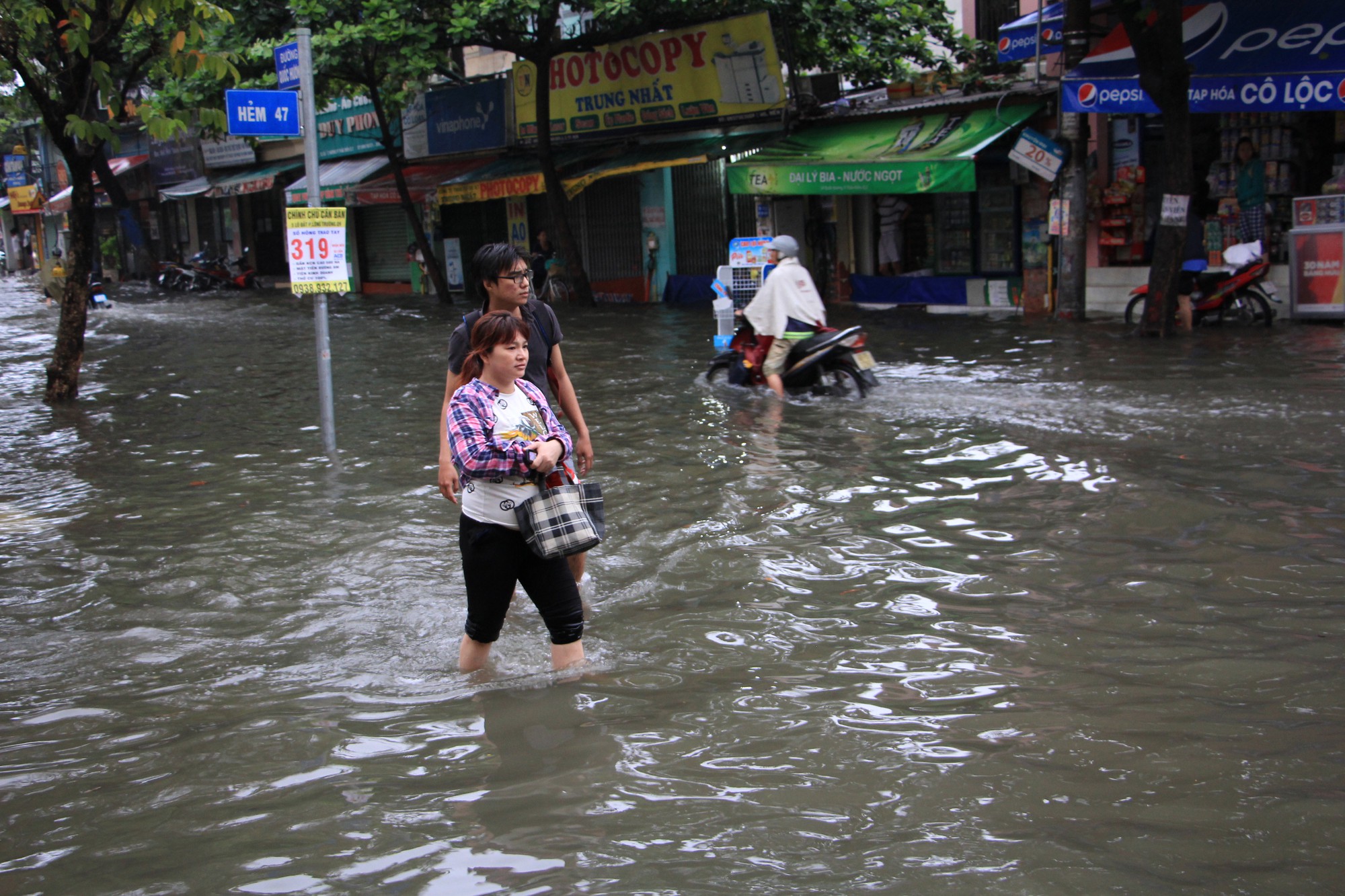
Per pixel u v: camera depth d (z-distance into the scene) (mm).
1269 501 5855
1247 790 3020
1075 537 5453
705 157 18562
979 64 17703
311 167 8211
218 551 5965
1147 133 15203
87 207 11461
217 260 33500
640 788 3160
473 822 3002
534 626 4750
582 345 14711
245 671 4297
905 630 4387
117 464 8469
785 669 4051
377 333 17906
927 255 17969
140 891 2740
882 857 2744
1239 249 12805
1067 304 14781
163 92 19734
